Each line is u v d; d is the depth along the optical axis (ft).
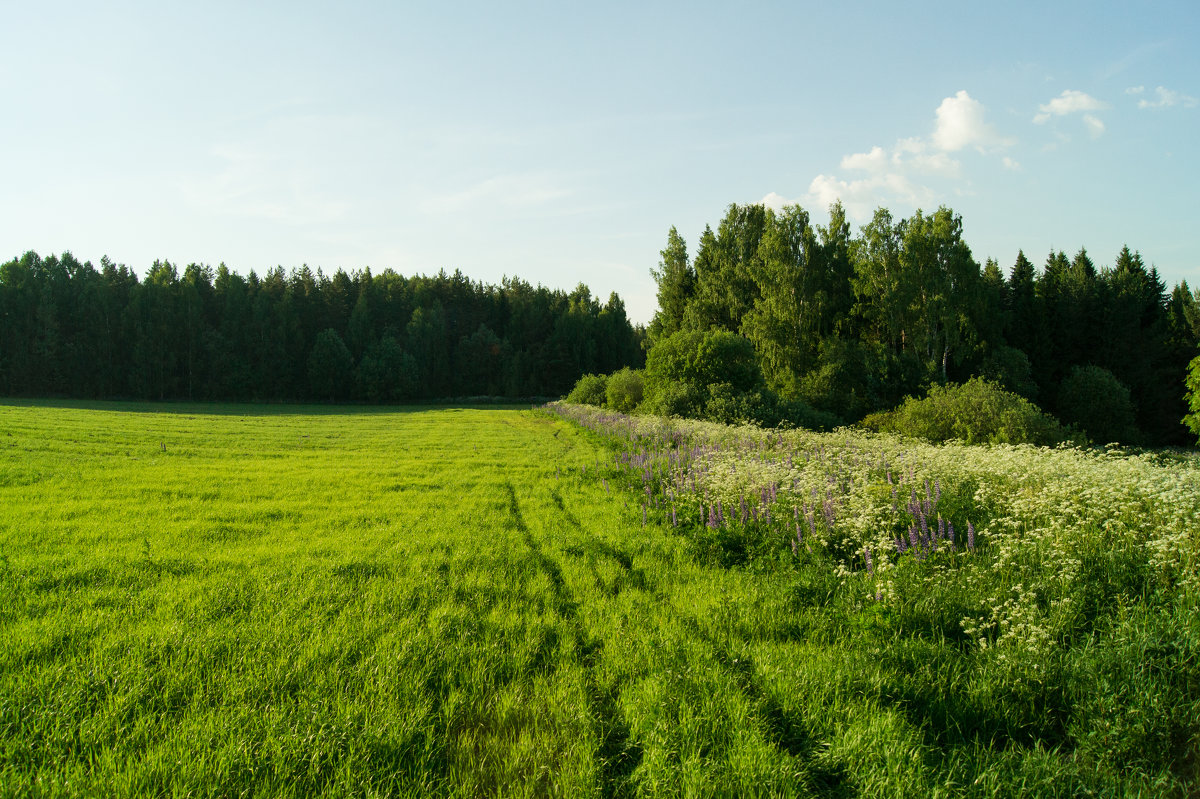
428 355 310.24
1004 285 179.83
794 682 16.57
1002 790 12.72
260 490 51.34
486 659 18.99
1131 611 20.16
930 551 27.35
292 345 284.82
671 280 199.72
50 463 61.36
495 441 106.83
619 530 36.99
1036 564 25.07
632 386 159.33
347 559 29.86
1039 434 80.84
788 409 110.52
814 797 12.72
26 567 27.25
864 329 162.20
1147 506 29.66
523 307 356.79
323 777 13.07
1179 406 157.69
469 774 13.35
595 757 14.19
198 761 13.15
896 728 14.32
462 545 33.42
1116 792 12.69
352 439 106.93
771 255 151.33
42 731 14.38
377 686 16.83
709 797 12.36
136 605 22.86
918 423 91.61
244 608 22.95
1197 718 14.70
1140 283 187.01
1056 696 16.33
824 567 27.04
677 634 20.65
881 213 144.05
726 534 33.22
